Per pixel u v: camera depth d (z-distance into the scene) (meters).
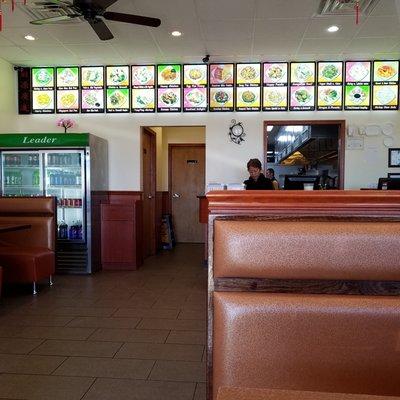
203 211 4.76
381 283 1.23
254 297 1.24
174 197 8.37
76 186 5.58
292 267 1.23
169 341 2.90
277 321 1.21
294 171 10.37
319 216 1.28
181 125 5.95
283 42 5.04
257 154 5.85
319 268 1.22
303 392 0.78
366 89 5.68
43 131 6.09
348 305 1.20
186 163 8.34
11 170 5.66
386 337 1.19
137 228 5.74
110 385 2.23
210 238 1.32
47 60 5.77
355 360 1.20
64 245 5.35
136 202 5.71
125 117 6.01
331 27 4.55
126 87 5.98
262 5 4.02
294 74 5.75
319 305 1.20
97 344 2.84
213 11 4.16
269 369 1.22
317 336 1.21
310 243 1.22
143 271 5.51
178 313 3.57
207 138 5.91
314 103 5.73
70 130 6.05
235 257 1.25
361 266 1.21
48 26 4.50
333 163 9.69
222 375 1.24
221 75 5.85
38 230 4.68
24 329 3.15
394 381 1.19
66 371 2.40
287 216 1.29
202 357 2.62
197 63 5.88
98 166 5.64
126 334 3.04
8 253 4.23
